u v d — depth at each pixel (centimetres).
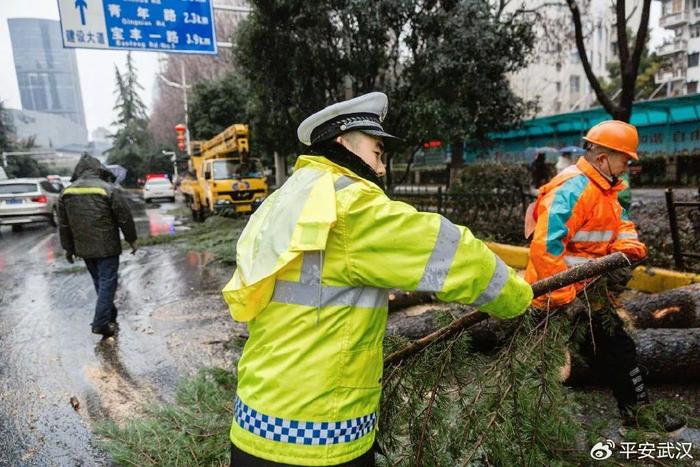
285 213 143
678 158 1777
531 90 3303
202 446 272
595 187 253
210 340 493
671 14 3916
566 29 1304
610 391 334
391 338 214
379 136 155
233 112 2389
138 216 2055
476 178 1006
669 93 3547
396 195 1211
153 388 393
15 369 443
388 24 893
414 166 3397
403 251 134
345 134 151
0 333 552
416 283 134
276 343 142
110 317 514
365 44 922
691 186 1717
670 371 328
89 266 529
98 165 507
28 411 362
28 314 626
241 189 1485
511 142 2764
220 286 728
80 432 331
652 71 3322
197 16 943
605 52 3778
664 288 524
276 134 1167
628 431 262
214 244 1080
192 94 2533
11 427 341
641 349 326
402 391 203
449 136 941
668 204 532
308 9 882
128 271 870
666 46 4022
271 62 1002
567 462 233
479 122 1103
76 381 411
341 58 962
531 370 198
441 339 195
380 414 200
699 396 326
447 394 201
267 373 141
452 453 208
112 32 895
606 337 267
